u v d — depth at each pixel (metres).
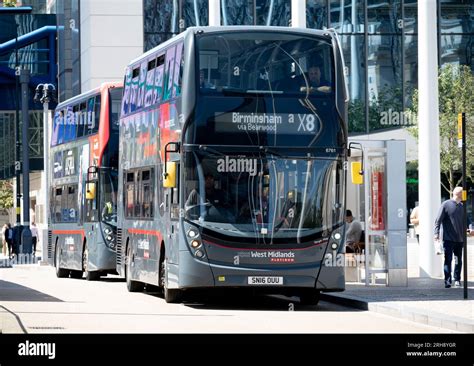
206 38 56.34
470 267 81.56
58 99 157.88
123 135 73.06
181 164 55.91
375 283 70.44
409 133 139.75
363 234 73.06
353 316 51.78
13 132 198.12
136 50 131.88
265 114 56.25
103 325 46.16
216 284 55.38
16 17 169.25
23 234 133.00
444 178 155.25
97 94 87.31
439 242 66.56
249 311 55.38
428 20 77.38
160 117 61.44
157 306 58.47
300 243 55.88
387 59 138.88
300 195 56.19
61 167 98.75
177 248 56.62
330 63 57.38
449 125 147.62
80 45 137.62
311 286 55.88
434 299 57.22
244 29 56.72
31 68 165.25
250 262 55.56
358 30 138.25
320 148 56.72
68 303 60.53
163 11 132.12
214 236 55.44
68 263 94.81
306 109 56.72
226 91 56.12
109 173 85.81
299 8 82.69
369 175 68.56
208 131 55.75
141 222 66.88
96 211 86.44
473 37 146.75
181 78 56.69
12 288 77.19
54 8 177.25
